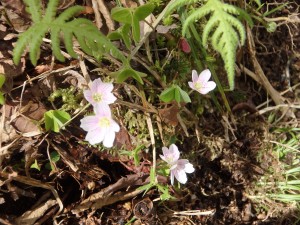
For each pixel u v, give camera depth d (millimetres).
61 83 180
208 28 157
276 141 215
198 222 195
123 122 184
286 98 228
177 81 192
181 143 196
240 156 208
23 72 176
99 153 181
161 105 188
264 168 210
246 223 204
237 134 212
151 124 182
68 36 151
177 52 193
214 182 202
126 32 168
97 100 159
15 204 176
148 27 183
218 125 206
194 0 168
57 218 180
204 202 199
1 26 174
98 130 160
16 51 147
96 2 181
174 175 174
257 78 221
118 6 185
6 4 172
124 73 164
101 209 186
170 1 184
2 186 171
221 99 209
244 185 207
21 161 174
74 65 180
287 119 225
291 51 234
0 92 165
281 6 216
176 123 188
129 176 183
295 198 204
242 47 215
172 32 191
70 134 177
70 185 184
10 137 169
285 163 211
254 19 220
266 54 228
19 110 170
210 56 198
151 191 189
